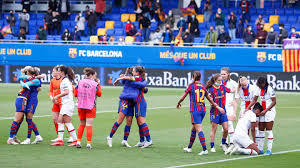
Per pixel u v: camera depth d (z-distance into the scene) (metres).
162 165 19.91
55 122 24.97
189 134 28.67
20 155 21.52
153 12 70.56
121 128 30.53
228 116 24.61
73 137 24.44
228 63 57.75
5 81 64.06
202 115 22.67
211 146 23.25
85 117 23.75
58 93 24.56
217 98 23.09
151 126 31.64
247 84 23.84
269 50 56.12
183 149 23.75
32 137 26.81
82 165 19.69
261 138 22.92
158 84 60.09
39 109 39.03
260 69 56.59
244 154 22.58
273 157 21.98
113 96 49.91
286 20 69.75
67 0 75.12
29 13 77.12
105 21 73.19
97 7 73.94
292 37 59.31
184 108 41.28
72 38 67.25
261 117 22.70
